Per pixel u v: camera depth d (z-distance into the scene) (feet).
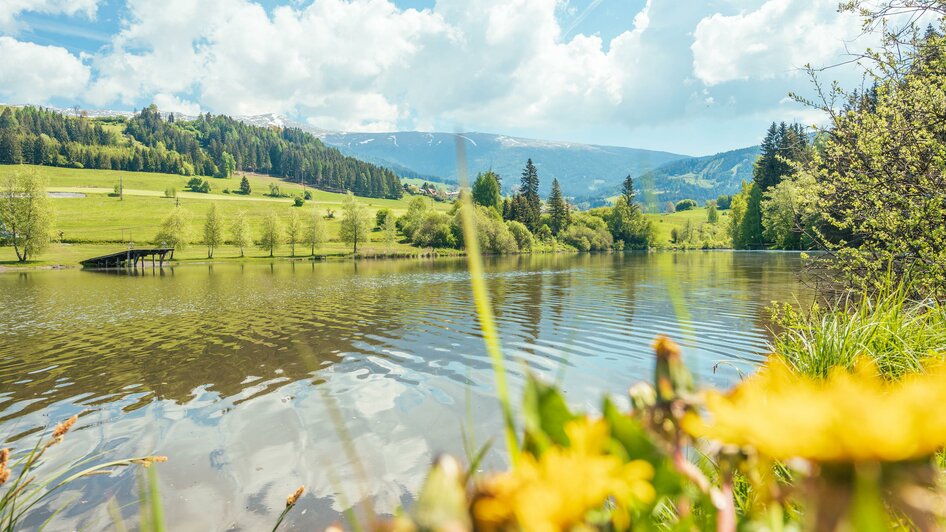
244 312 75.05
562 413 1.37
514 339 54.13
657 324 60.18
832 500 0.83
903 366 12.00
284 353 49.34
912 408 0.80
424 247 324.19
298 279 136.98
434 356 47.83
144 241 318.45
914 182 19.88
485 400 35.22
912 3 19.53
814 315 16.75
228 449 28.22
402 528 1.11
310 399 36.11
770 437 0.87
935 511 0.80
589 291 94.58
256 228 365.40
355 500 22.68
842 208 22.04
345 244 335.88
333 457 26.94
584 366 43.06
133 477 25.00
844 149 21.22
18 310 80.02
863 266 20.75
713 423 1.10
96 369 44.47
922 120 19.62
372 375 41.88
